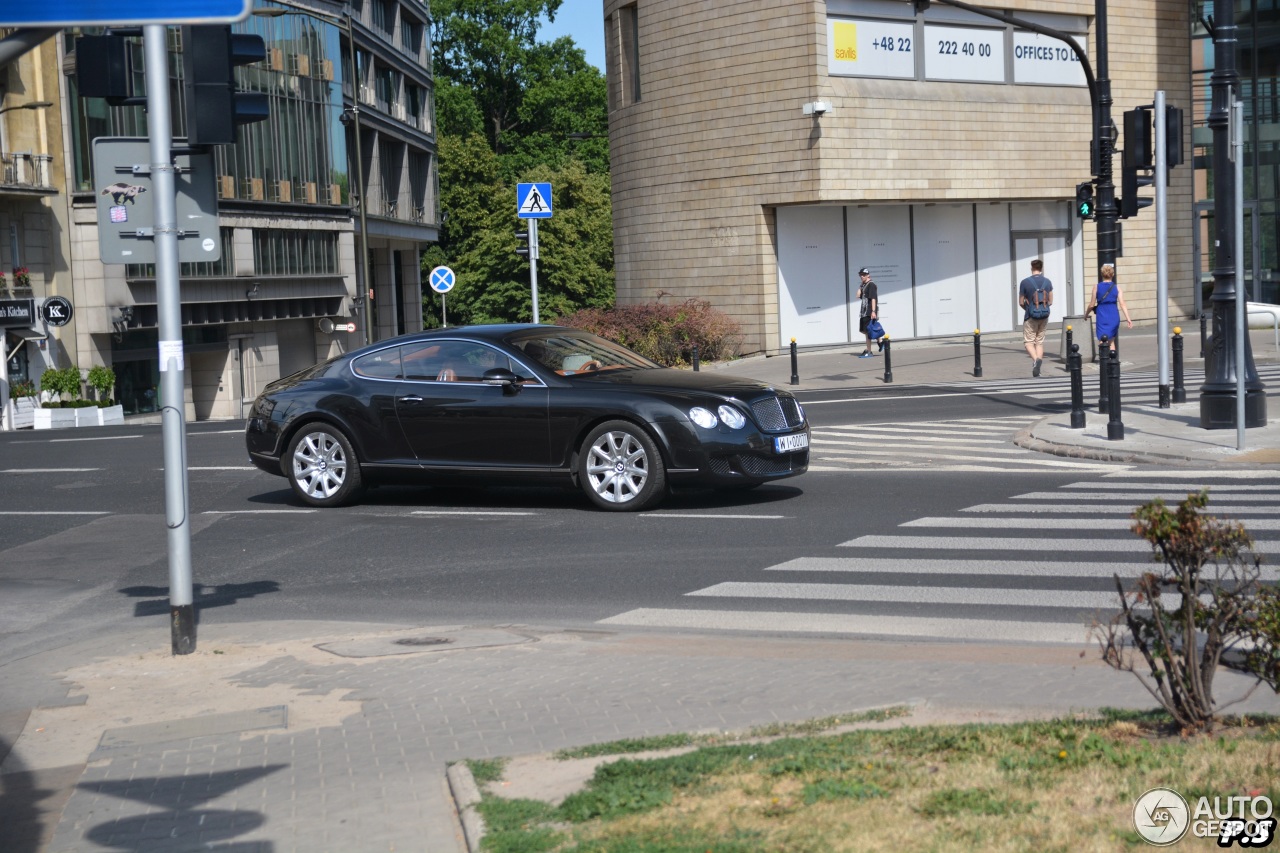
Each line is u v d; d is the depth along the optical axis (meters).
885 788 5.04
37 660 8.43
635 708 6.69
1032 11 35.12
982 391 24.05
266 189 48.94
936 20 33.94
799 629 8.45
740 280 34.09
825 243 34.41
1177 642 5.88
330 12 53.69
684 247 35.22
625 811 4.98
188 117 7.89
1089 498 13.00
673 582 9.98
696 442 12.76
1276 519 11.25
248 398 49.91
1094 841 4.38
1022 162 35.34
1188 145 38.53
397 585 10.36
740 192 33.84
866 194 33.06
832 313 34.56
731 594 9.51
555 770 5.65
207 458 19.06
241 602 10.03
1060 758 5.28
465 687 7.25
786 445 13.08
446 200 76.69
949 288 35.94
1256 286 39.75
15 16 6.19
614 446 13.07
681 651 7.92
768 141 33.19
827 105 32.06
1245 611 5.62
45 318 38.34
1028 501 12.95
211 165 8.05
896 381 26.67
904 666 7.32
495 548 11.60
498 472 13.57
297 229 51.34
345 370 14.43
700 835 4.64
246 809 5.50
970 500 13.15
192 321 44.78
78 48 7.84
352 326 51.22
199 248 8.10
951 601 9.00
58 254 40.75
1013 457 16.50
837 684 6.98
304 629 9.00
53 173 40.50
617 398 13.06
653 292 36.22
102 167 8.02
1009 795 4.86
